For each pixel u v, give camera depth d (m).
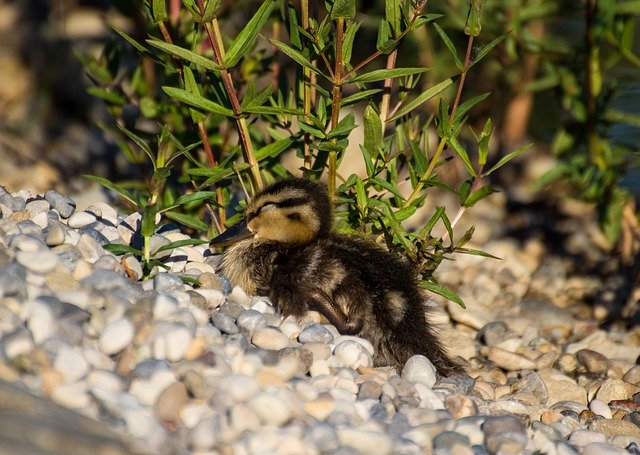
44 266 8.04
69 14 17.59
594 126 13.08
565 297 13.61
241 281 10.03
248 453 6.91
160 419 7.10
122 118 14.06
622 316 13.09
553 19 14.52
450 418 8.17
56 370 7.02
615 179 12.99
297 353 8.50
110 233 9.91
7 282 7.62
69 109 16.89
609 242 14.12
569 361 11.33
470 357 11.24
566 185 15.48
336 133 9.63
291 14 10.09
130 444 6.43
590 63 12.88
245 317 8.80
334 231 10.37
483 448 7.94
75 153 16.14
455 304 12.33
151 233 9.14
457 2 13.91
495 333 11.80
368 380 8.59
